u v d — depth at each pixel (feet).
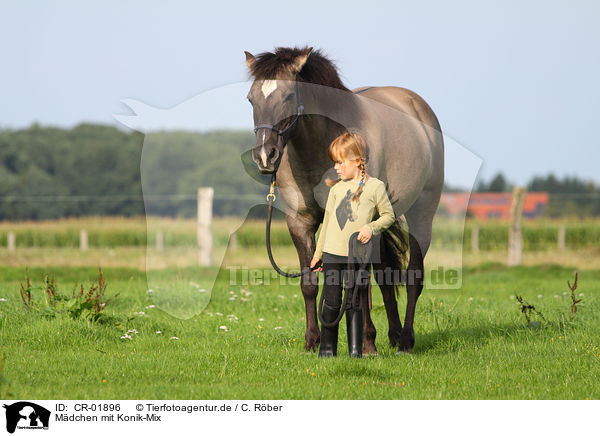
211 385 16.49
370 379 16.92
